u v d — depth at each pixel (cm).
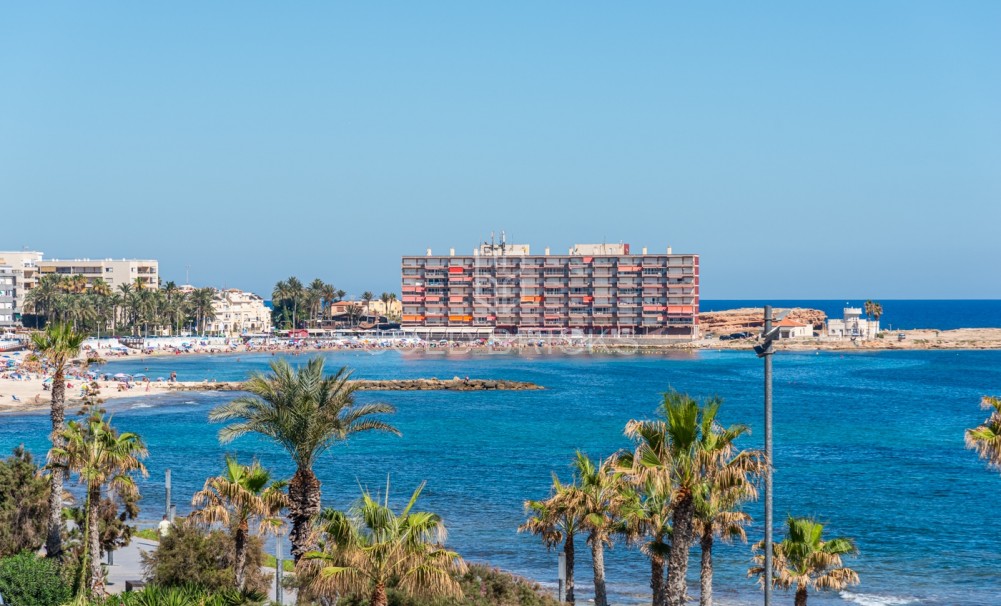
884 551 7369
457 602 3994
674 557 3631
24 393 19650
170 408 18088
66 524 6044
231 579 4731
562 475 10638
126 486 5250
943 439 14025
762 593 6269
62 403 5544
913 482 10306
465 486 9950
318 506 4462
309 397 4409
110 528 5975
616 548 7469
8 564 4641
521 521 8262
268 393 4484
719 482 3612
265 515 4672
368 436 14212
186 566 4778
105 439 5016
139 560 6119
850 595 6259
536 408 18750
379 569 3184
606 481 4875
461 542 7512
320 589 3180
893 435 14538
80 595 4334
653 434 3628
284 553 6931
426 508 8788
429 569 3155
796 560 4347
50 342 5528
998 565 6969
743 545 7494
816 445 13375
